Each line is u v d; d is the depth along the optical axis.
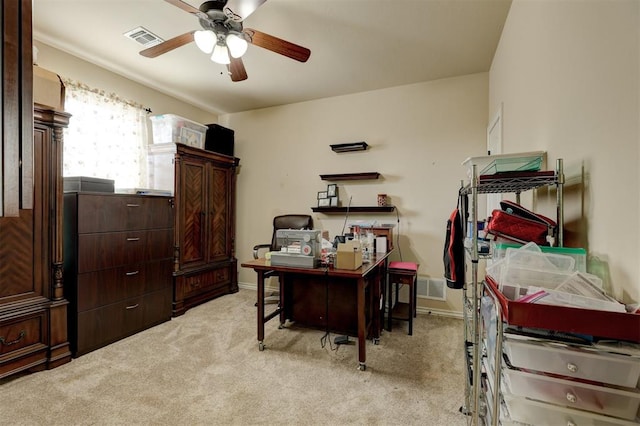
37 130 2.23
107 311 2.62
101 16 2.38
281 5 2.23
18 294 2.12
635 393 0.81
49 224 2.28
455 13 2.32
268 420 1.68
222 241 4.20
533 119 1.81
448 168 3.47
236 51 2.08
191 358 2.38
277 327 3.01
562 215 1.35
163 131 3.53
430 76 3.42
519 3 2.07
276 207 4.41
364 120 3.87
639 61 0.89
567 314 0.83
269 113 4.45
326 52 2.89
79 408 1.76
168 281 3.22
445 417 1.71
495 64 2.90
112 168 3.23
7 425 1.62
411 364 2.30
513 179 1.34
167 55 2.97
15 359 2.06
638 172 0.90
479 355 1.33
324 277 2.76
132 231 2.84
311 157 4.19
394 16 2.35
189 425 1.63
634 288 0.91
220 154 4.07
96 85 3.15
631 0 0.92
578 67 1.27
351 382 2.05
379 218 3.77
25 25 0.64
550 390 0.89
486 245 1.57
